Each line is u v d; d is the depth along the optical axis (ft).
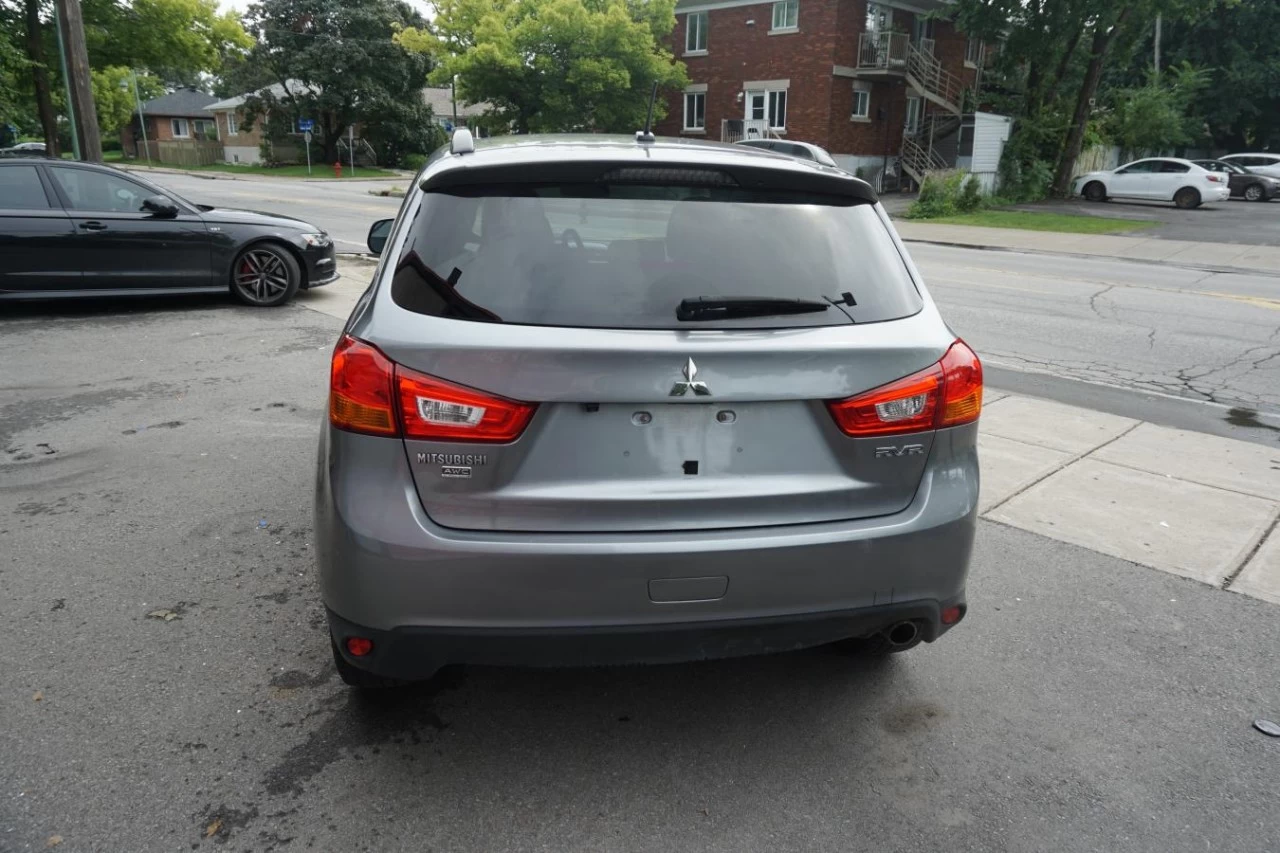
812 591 8.14
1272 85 147.95
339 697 9.86
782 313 8.14
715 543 7.83
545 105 122.72
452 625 7.71
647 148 9.57
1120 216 85.87
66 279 28.73
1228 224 78.69
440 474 7.64
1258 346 29.78
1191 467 17.65
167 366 23.70
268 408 20.27
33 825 7.84
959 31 106.83
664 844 7.90
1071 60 109.70
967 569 8.80
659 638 7.93
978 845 7.99
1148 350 29.01
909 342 8.35
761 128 117.91
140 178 29.99
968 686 10.38
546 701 9.94
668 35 125.39
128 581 12.29
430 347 7.56
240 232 30.91
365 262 43.21
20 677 10.02
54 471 16.33
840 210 9.27
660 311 7.93
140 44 82.79
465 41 129.59
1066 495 16.10
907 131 122.93
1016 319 34.04
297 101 175.22
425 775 8.69
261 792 8.38
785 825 8.17
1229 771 9.00
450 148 9.75
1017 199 102.58
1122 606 12.26
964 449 8.75
